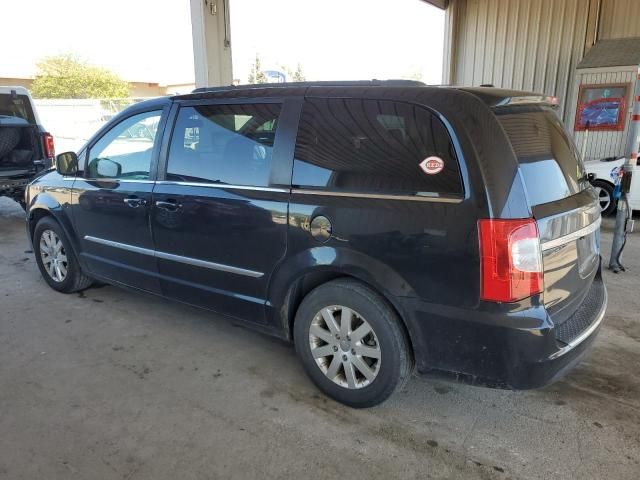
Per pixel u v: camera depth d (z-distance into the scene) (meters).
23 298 4.45
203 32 6.18
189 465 2.38
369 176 2.54
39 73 36.53
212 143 3.18
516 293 2.20
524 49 10.81
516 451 2.48
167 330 3.81
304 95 2.83
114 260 3.89
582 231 2.60
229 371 3.22
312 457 2.43
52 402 2.87
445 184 2.31
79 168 4.12
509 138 2.34
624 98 8.62
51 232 4.46
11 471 2.33
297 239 2.74
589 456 2.44
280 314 2.95
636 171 7.74
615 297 4.48
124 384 3.07
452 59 11.54
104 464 2.38
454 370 2.41
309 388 3.02
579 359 2.50
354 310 2.63
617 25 9.80
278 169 2.85
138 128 3.65
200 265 3.26
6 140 7.18
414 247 2.37
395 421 2.71
